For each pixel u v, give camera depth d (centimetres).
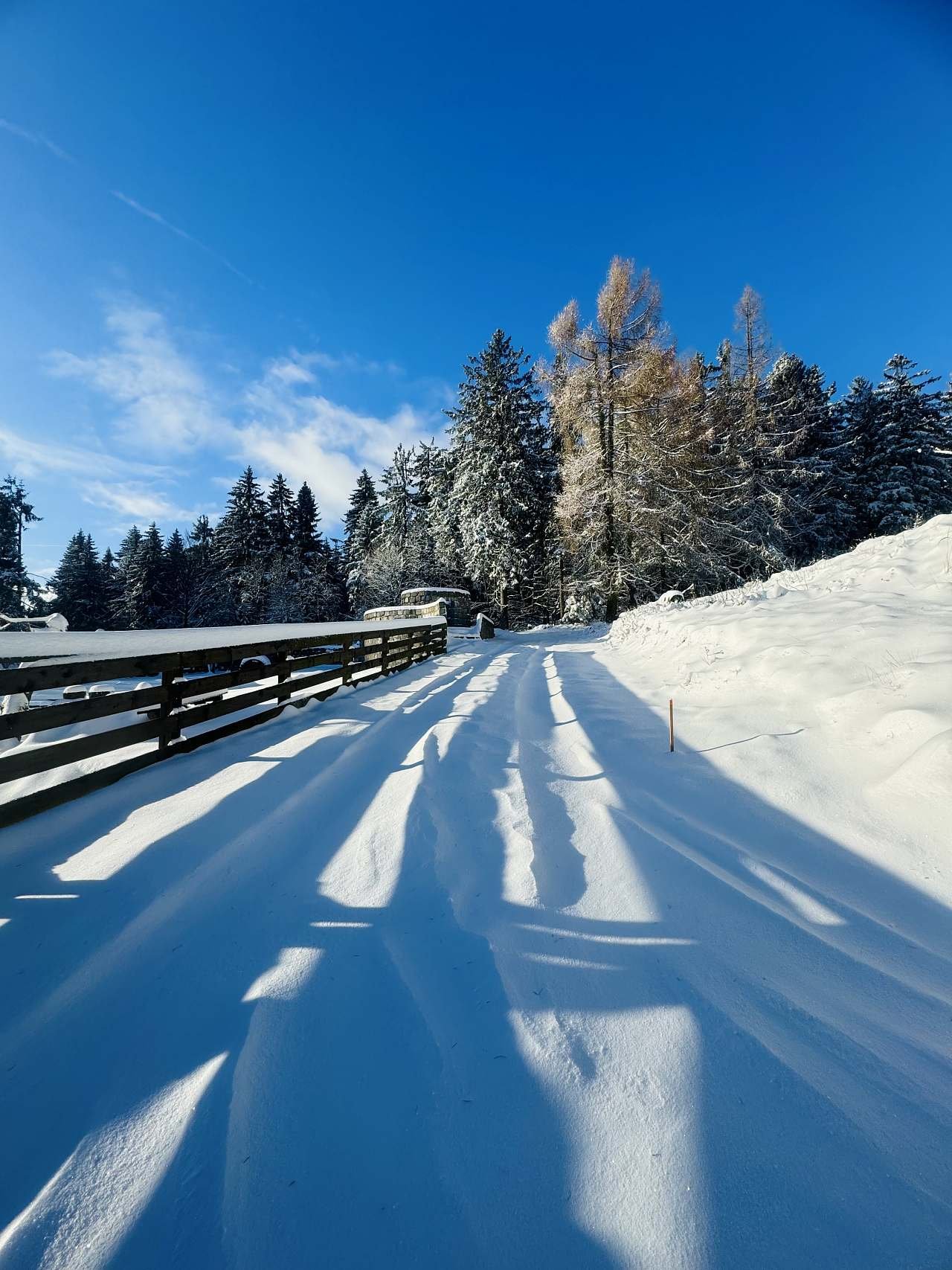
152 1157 132
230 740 466
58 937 211
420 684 796
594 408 2014
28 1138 137
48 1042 165
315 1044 164
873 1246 115
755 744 413
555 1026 171
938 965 206
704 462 2123
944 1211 122
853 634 530
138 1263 112
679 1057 161
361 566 3534
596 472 2031
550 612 2916
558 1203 124
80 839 284
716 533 2097
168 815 312
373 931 217
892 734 367
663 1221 120
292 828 303
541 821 322
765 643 600
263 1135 138
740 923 228
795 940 218
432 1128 140
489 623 2067
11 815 295
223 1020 173
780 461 2262
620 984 191
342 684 717
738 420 2266
